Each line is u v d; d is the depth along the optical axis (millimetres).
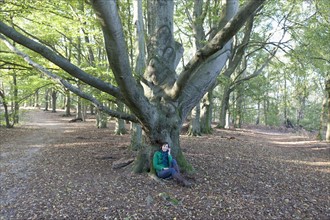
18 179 7203
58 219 4684
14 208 5203
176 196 5766
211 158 10172
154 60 7250
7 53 10328
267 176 8219
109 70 10062
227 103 28078
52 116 33844
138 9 8930
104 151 11531
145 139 7516
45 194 5922
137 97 5359
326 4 14742
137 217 4758
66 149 12109
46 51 4730
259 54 24516
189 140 15672
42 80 10172
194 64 5172
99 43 11781
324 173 9500
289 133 30812
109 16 3492
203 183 6801
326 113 20938
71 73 5070
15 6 8961
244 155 11711
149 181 6703
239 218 4906
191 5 16625
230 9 6652
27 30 12273
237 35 21375
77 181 6855
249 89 28703
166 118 6934
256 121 47000
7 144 13633
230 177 7605
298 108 39844
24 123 24703
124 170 7785
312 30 14398
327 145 17297
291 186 7355
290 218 5117
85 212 4941
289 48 15305
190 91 7094
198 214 4961
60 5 9273
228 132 23203
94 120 30609
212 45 4625
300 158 12547
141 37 9055
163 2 7250
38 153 11156
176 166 6867
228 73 17078
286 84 37156
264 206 5590
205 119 20531
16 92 16406
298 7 16500
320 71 17500
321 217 5285
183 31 19094
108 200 5492
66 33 10812
